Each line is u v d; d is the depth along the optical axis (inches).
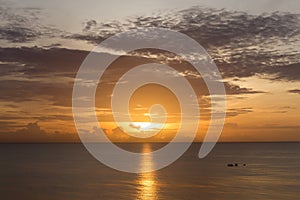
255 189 3009.4
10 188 3134.8
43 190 3019.2
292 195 2728.8
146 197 2689.5
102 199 2630.4
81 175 4153.5
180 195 2763.3
